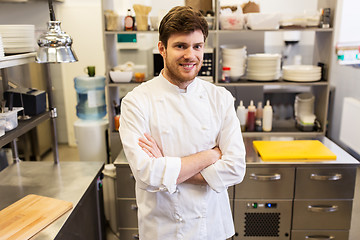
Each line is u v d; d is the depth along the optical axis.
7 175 2.07
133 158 1.30
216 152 1.41
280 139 2.76
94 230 2.15
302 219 2.41
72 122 4.77
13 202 1.74
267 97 4.40
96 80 3.30
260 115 2.98
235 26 2.69
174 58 1.24
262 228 2.45
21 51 1.86
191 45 1.23
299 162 2.31
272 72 2.79
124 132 1.35
